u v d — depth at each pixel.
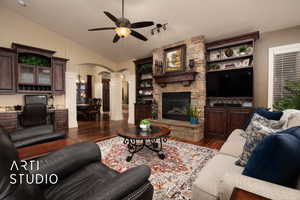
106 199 0.73
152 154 2.69
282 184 0.77
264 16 2.92
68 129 4.70
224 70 3.72
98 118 7.23
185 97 4.31
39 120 3.73
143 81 5.86
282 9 2.70
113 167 2.21
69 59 4.94
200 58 3.86
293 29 3.14
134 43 4.73
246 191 0.73
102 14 3.59
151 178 1.92
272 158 0.77
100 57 5.88
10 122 3.49
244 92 3.46
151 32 3.64
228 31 3.53
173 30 3.77
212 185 1.04
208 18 3.18
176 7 3.01
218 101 4.04
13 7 3.73
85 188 1.07
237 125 3.39
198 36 3.88
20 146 1.64
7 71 3.55
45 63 4.31
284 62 3.22
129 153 2.73
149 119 4.68
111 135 4.00
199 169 2.15
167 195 1.60
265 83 3.44
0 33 3.70
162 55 4.68
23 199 0.55
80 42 5.09
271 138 0.77
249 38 3.34
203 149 2.96
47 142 1.84
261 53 3.47
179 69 4.21
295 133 0.86
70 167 1.23
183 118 4.34
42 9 3.69
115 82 6.73
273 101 3.34
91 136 3.90
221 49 3.91
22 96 4.06
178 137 3.83
